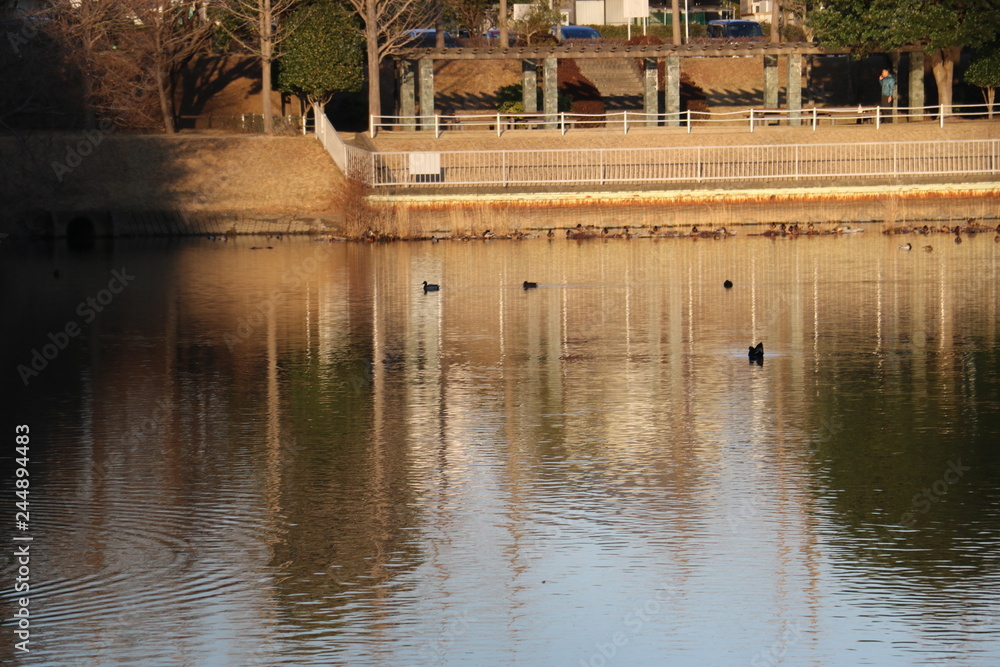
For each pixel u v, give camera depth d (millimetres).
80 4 45562
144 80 50438
